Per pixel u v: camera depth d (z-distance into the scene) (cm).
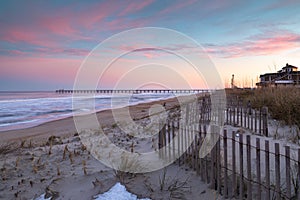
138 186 342
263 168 378
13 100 4422
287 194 271
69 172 402
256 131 639
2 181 371
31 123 1506
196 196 323
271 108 834
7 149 572
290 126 638
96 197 313
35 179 377
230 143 524
